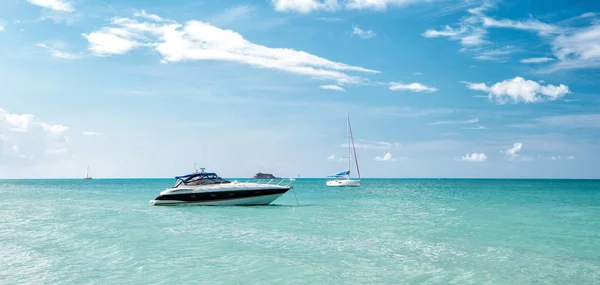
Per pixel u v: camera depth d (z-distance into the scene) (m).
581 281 9.46
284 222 19.88
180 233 16.17
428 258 11.75
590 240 14.98
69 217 22.06
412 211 26.36
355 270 10.31
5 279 9.38
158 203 26.62
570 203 35.25
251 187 26.47
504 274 10.02
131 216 22.36
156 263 10.96
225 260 11.34
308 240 14.67
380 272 10.12
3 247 13.18
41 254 12.09
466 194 54.16
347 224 19.20
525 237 15.69
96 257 11.69
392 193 56.62
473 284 9.16
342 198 42.06
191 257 11.70
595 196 48.69
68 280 9.32
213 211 24.69
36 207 29.59
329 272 10.10
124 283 9.09
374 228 17.89
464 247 13.50
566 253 12.58
